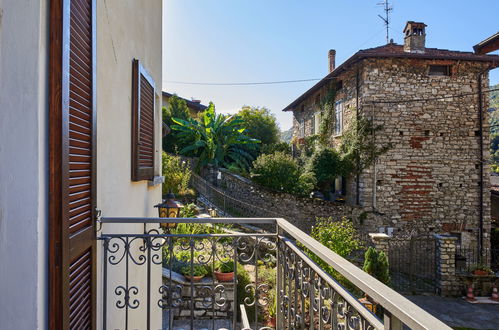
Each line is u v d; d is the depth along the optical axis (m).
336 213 11.55
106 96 2.29
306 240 1.72
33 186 1.15
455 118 11.41
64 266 1.29
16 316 1.11
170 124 16.31
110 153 2.39
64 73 1.30
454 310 8.07
